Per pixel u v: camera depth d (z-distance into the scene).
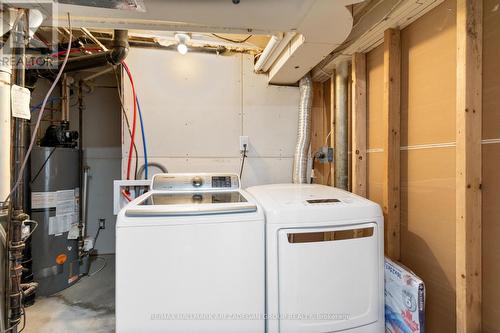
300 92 2.36
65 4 1.22
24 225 1.66
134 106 2.21
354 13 1.72
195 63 2.31
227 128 2.36
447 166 1.31
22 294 1.36
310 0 1.24
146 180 2.04
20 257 1.32
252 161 2.40
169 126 2.27
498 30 1.09
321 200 1.39
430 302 1.39
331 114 2.28
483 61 1.14
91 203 3.06
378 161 1.83
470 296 1.12
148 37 2.16
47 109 2.65
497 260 1.08
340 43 1.66
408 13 1.43
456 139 1.18
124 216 1.12
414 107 1.52
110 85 3.10
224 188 1.81
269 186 1.91
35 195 2.22
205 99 2.33
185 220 1.15
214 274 1.17
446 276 1.31
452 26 1.28
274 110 2.45
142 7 1.27
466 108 1.13
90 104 3.06
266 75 2.43
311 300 1.24
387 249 1.60
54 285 2.29
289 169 2.47
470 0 1.13
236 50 2.38
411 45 1.53
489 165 1.12
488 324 1.11
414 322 1.27
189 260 1.15
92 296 2.24
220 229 1.18
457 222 1.17
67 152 2.43
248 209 1.22
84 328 1.82
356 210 1.31
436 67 1.37
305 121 2.31
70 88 2.84
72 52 2.20
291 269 1.23
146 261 1.12
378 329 1.35
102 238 3.10
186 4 1.25
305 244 1.24
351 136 2.09
